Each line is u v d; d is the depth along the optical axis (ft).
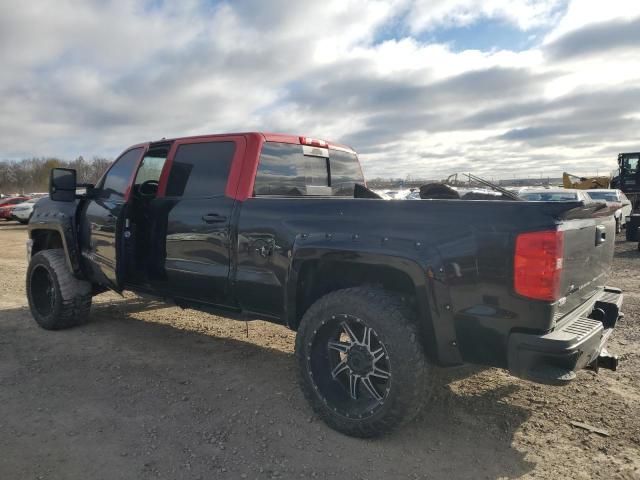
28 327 17.95
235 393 12.35
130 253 15.26
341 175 16.53
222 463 9.23
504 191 12.73
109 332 17.39
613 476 8.89
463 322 9.14
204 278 12.99
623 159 77.77
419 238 9.49
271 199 11.85
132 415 11.10
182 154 14.23
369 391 10.07
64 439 10.03
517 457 9.55
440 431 10.53
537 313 8.49
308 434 10.34
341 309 10.10
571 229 9.11
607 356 10.60
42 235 19.07
